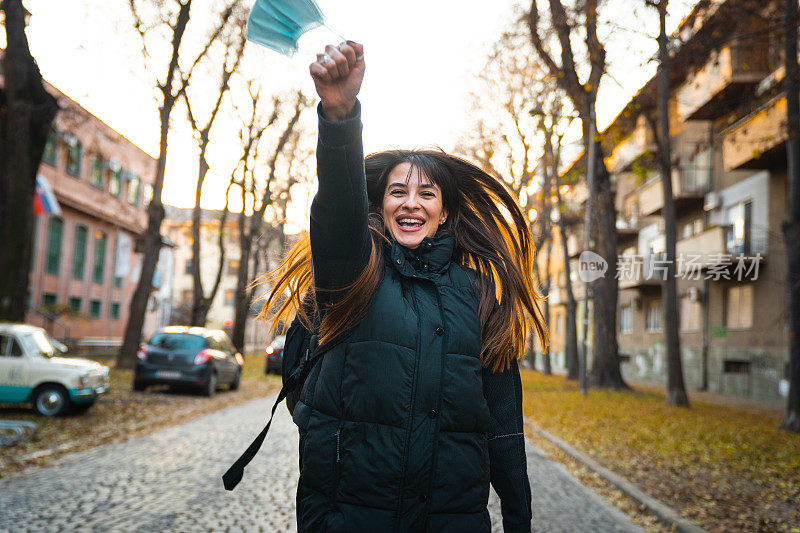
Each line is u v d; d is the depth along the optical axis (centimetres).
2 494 641
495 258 225
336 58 162
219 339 1992
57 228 3634
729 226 2517
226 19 2261
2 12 1543
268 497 677
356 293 188
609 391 2269
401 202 214
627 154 3197
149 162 4656
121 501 636
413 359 188
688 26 1238
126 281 4556
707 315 2788
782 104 1714
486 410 196
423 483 184
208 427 1198
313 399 197
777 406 2145
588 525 619
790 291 1345
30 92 1577
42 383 1209
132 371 2277
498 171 3222
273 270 220
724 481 812
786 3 1228
